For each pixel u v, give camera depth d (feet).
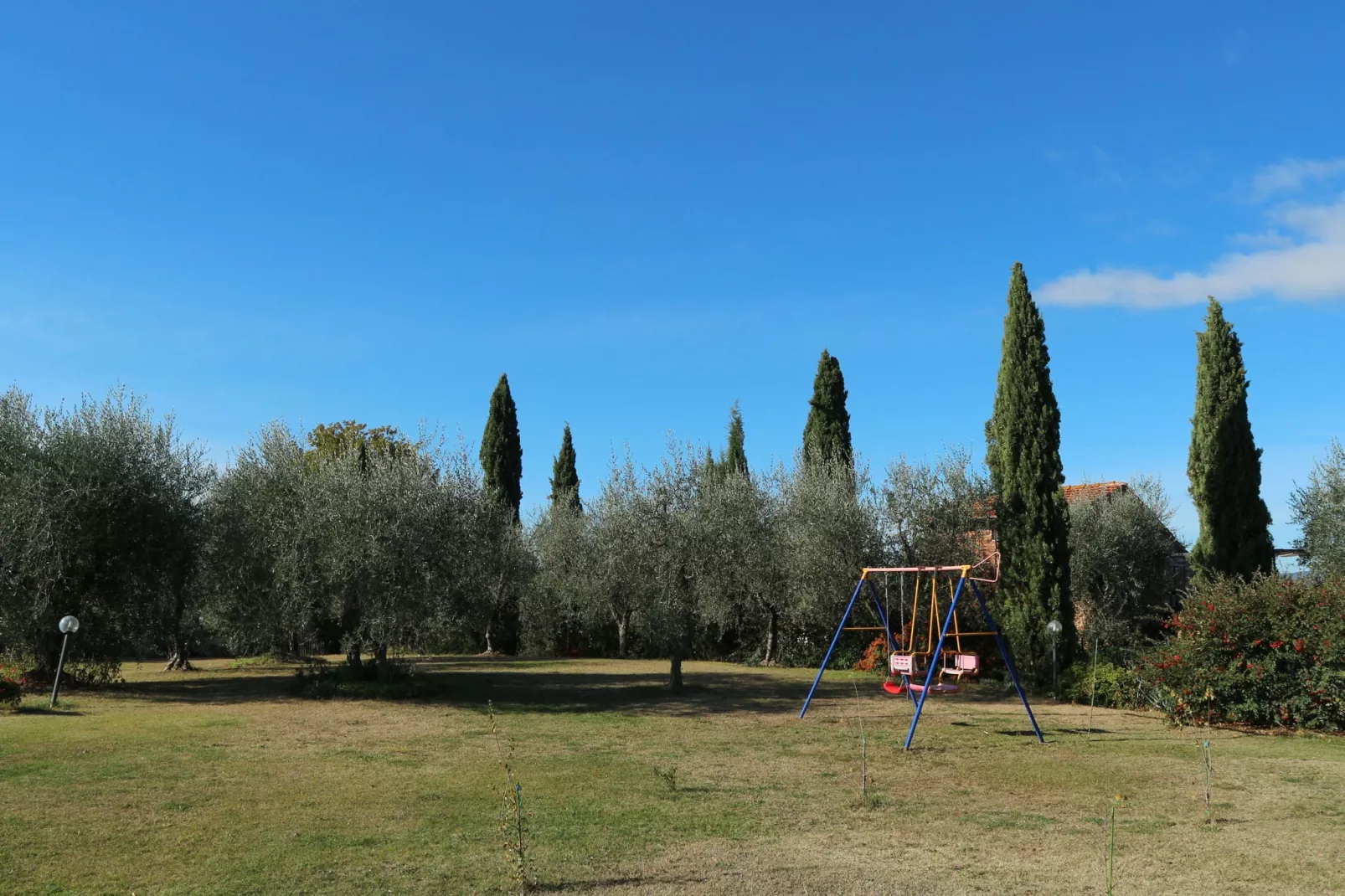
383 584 58.54
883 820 26.35
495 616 113.09
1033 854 22.63
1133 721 48.85
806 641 90.33
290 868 21.26
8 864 21.26
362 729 44.52
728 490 73.41
